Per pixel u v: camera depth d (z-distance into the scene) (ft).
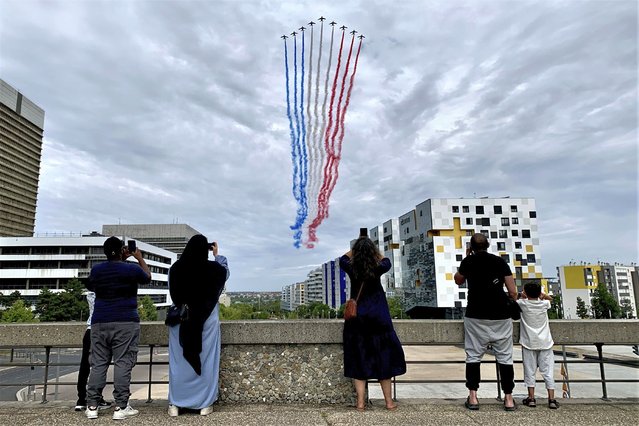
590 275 456.45
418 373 94.22
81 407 15.76
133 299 15.23
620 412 15.33
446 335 17.13
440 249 268.82
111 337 14.65
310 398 16.89
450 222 272.92
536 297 16.42
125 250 16.19
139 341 17.28
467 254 16.92
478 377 15.99
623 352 91.35
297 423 13.69
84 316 214.07
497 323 15.76
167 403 17.08
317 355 17.13
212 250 16.26
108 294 14.80
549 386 15.99
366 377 15.25
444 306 262.88
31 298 253.03
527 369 16.33
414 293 301.84
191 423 13.71
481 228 272.92
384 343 15.52
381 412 15.16
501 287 15.98
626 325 17.38
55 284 255.29
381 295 15.93
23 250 258.78
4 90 360.48
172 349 14.99
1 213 351.87
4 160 358.43
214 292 15.20
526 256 272.10
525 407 16.11
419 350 137.08
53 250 260.21
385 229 358.23
